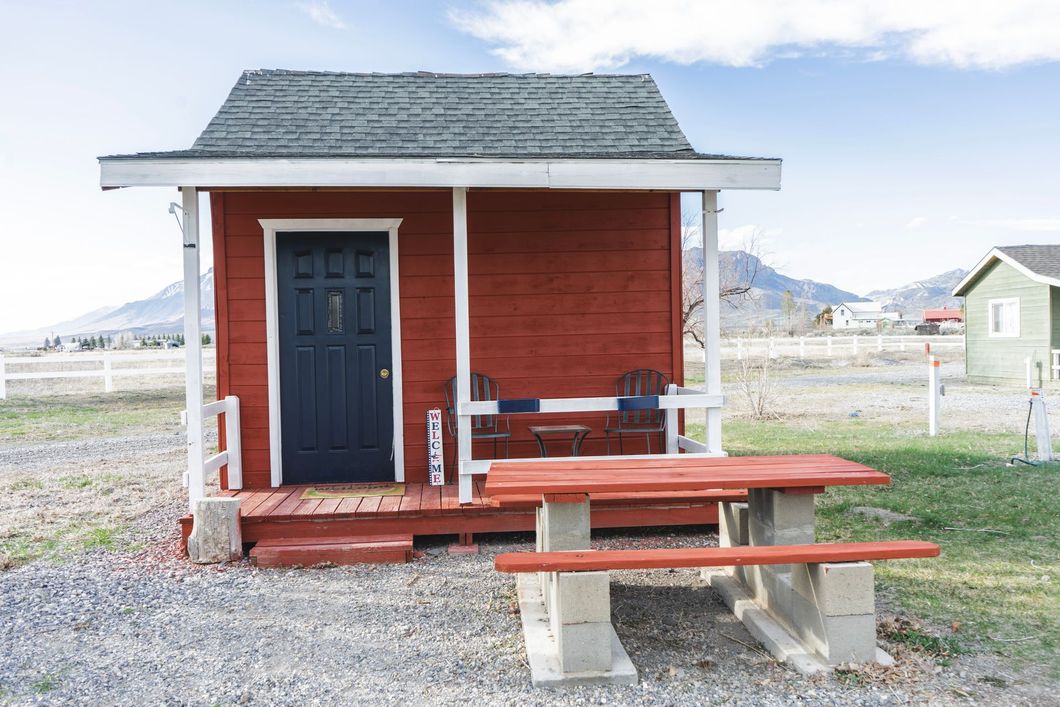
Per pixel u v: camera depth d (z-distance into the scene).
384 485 6.12
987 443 9.20
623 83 7.24
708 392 5.54
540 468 3.96
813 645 3.25
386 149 5.67
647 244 6.46
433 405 6.32
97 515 6.48
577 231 6.40
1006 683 2.99
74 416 13.76
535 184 5.11
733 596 3.95
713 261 5.56
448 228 6.30
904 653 3.26
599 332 6.43
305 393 6.24
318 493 5.81
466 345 5.24
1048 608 3.79
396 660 3.37
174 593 4.35
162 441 11.12
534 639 3.45
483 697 2.99
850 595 3.14
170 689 3.10
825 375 21.28
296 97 6.52
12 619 3.94
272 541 5.05
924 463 7.79
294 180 4.94
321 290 6.24
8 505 6.89
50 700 3.00
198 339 5.12
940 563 4.54
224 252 6.11
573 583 3.09
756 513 3.87
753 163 5.23
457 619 3.88
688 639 3.57
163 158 4.84
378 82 7.01
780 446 9.40
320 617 3.94
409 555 4.96
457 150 5.71
